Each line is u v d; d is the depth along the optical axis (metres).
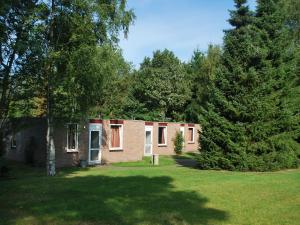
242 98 21.78
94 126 27.67
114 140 29.72
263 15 23.70
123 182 16.12
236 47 22.64
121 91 45.75
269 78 22.02
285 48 23.53
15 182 16.45
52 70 19.44
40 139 25.45
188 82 55.78
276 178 17.55
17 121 20.73
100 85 20.19
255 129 21.44
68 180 17.09
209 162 22.34
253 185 15.29
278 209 10.87
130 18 20.42
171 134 39.59
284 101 22.56
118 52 20.70
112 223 9.06
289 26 35.19
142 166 26.08
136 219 9.46
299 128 23.53
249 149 21.55
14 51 17.80
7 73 18.27
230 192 13.62
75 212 10.10
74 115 21.14
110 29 19.88
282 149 22.30
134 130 31.38
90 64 18.89
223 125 21.81
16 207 10.78
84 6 18.73
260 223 9.34
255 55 21.98
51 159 20.27
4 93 18.62
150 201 11.77
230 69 22.55
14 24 17.70
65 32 19.64
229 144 21.59
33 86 19.39
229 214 10.22
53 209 10.47
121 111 47.78
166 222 9.23
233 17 44.50
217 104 22.64
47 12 18.92
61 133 25.19
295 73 25.19
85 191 13.58
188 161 30.83
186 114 55.16
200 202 11.77
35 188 14.44
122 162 29.56
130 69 45.69
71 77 18.98
